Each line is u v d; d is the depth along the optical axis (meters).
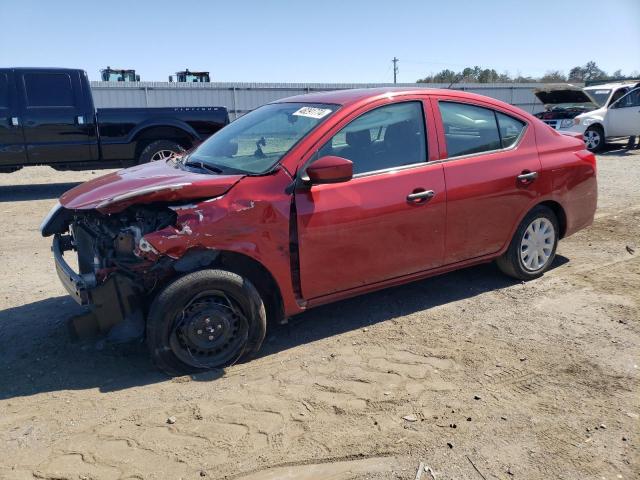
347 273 3.95
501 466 2.70
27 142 9.84
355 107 4.00
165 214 3.50
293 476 2.64
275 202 3.60
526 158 4.76
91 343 4.03
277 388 3.42
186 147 10.81
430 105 4.33
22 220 8.26
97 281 3.48
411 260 4.23
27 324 4.38
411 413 3.13
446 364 3.68
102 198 3.48
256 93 30.92
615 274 5.33
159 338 3.42
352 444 2.87
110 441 2.91
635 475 2.63
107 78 29.12
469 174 4.39
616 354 3.77
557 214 5.22
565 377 3.49
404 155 4.17
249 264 3.71
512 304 4.64
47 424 3.06
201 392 3.38
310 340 4.08
